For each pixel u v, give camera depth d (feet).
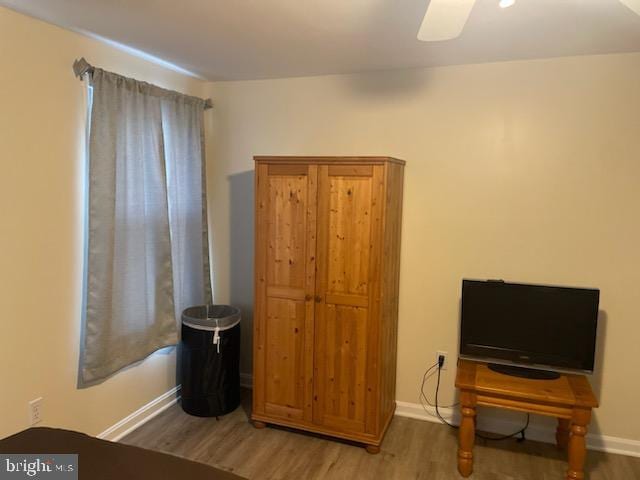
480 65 9.54
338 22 7.26
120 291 9.05
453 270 10.14
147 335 9.73
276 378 9.82
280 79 11.15
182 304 11.05
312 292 9.32
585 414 7.83
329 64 9.80
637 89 8.68
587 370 8.71
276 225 9.46
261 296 9.73
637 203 8.85
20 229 7.40
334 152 10.85
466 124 9.75
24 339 7.57
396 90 10.22
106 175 8.47
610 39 7.85
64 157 8.04
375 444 9.14
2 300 7.21
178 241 10.67
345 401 9.34
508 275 9.77
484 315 9.25
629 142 8.80
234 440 9.57
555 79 9.10
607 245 9.09
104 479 4.88
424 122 10.05
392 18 7.03
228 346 10.48
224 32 7.87
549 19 6.93
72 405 8.48
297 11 6.84
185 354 10.47
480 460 9.03
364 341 9.09
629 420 9.23
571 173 9.18
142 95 9.28
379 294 8.87
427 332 10.45
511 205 9.61
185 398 10.58
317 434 9.79
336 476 8.47
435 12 5.02
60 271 8.11
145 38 8.29
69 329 8.34
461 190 9.91
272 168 9.36
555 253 9.41
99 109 8.30
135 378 9.91
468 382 8.43
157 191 9.71
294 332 9.58
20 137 7.30
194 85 11.37
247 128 11.58
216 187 12.04
